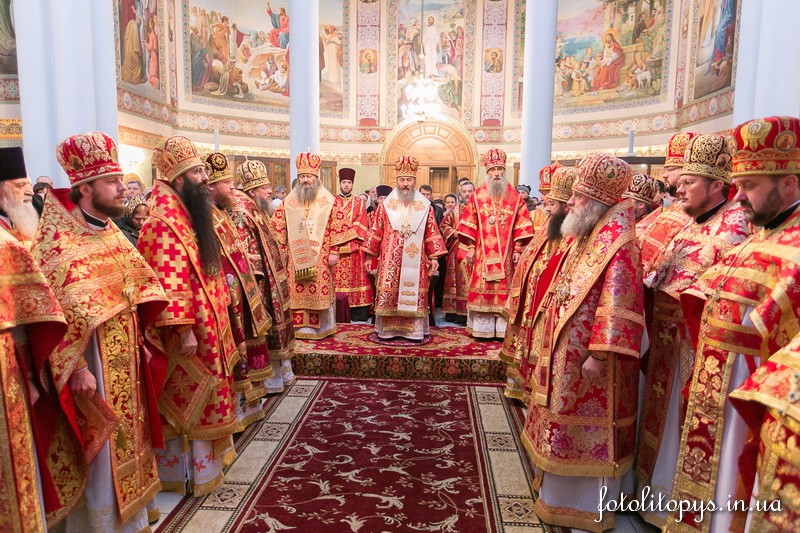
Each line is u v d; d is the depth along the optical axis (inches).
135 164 448.1
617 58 525.0
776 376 59.2
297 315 222.7
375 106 608.4
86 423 89.4
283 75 585.6
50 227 89.3
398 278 217.9
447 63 601.6
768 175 72.0
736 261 79.4
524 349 155.9
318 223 218.5
